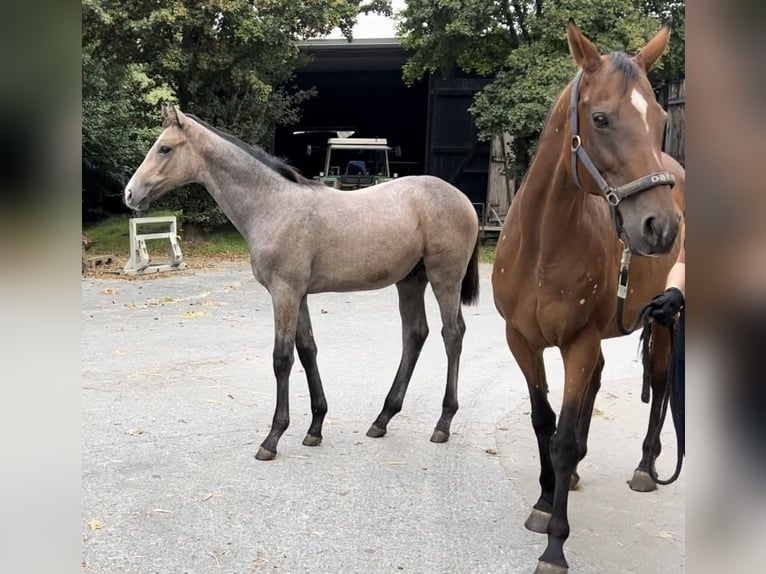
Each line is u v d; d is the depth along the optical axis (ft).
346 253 11.40
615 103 6.23
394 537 8.52
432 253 12.19
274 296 11.12
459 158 44.91
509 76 36.27
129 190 11.31
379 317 23.09
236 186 11.20
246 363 16.78
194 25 34.99
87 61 36.88
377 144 43.65
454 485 10.12
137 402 13.78
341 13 38.60
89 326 20.76
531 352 8.46
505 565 7.88
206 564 7.83
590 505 9.61
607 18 33.32
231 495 9.67
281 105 41.65
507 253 8.16
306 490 9.88
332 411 13.56
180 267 33.09
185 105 38.42
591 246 7.33
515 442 11.94
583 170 6.63
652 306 6.16
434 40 38.73
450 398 12.10
